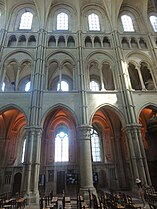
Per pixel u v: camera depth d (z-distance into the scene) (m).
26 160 18.20
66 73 32.38
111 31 28.42
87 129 20.22
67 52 25.61
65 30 28.44
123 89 23.14
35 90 21.86
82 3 31.17
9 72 30.23
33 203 16.31
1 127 28.44
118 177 27.05
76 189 25.77
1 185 25.17
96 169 27.86
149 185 17.92
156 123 22.03
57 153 29.06
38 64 23.70
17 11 29.98
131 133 20.48
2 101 21.45
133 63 26.16
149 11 32.41
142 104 22.52
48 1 29.03
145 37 28.64
